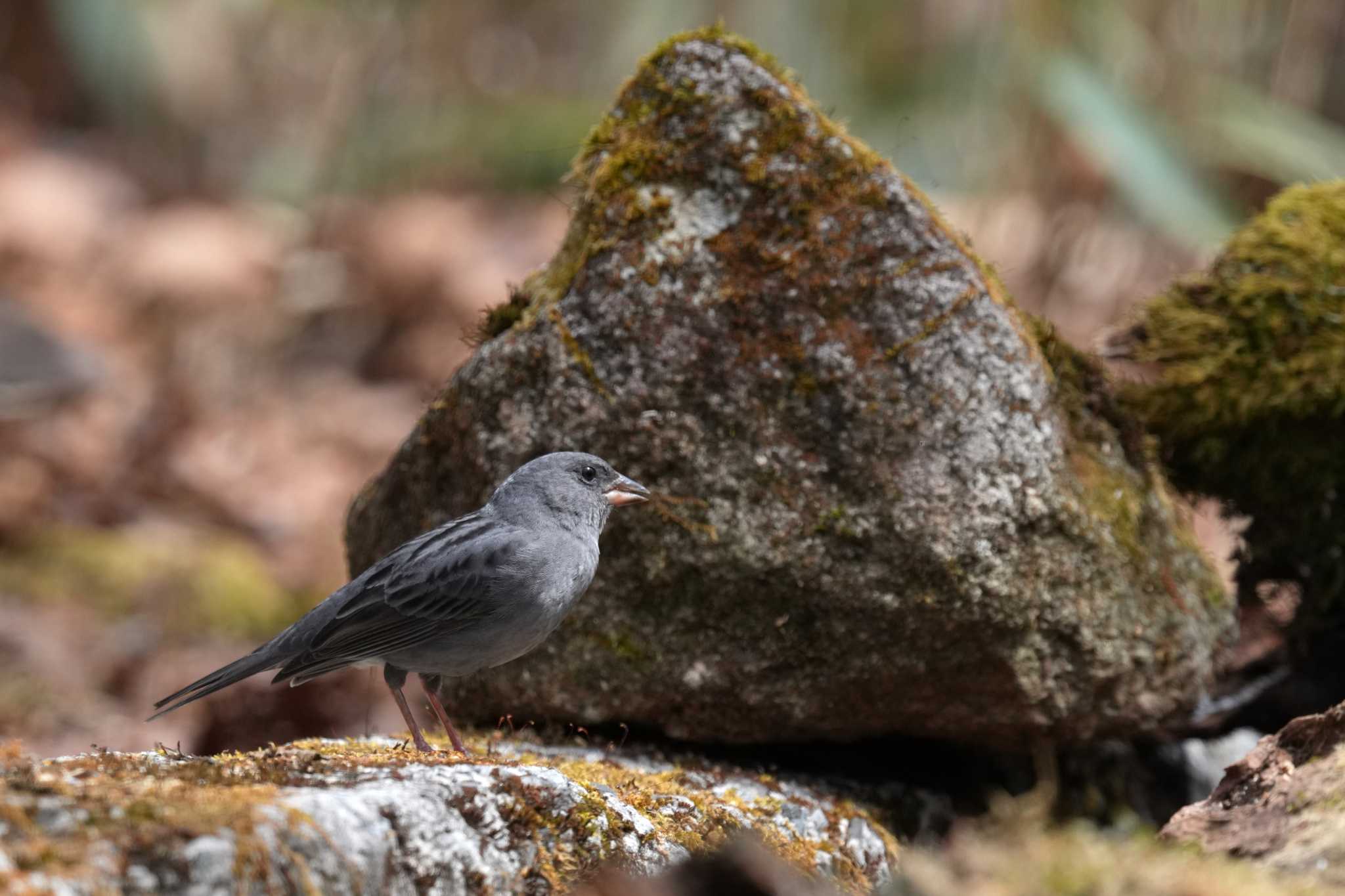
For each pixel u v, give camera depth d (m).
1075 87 15.41
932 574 7.27
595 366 7.57
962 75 17.59
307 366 18.34
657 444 7.48
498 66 22.00
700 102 7.66
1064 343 8.05
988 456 7.29
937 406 7.30
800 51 19.08
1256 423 8.48
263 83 23.09
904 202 7.47
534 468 7.30
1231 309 8.62
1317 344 8.34
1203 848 5.84
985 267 7.82
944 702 7.66
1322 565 8.69
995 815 8.03
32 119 23.73
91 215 20.06
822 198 7.49
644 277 7.54
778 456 7.39
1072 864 5.83
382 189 20.73
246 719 11.10
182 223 19.16
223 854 4.51
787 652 7.53
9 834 4.46
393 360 18.36
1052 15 15.95
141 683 12.12
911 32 18.34
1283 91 16.89
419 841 5.24
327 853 4.82
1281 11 16.73
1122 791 8.69
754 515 7.40
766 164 7.52
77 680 11.96
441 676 7.47
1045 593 7.37
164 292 18.08
